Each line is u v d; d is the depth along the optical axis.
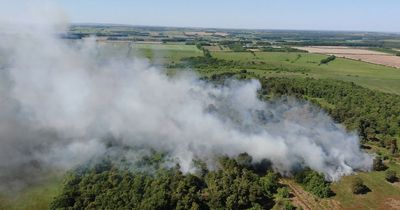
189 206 71.31
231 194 75.12
